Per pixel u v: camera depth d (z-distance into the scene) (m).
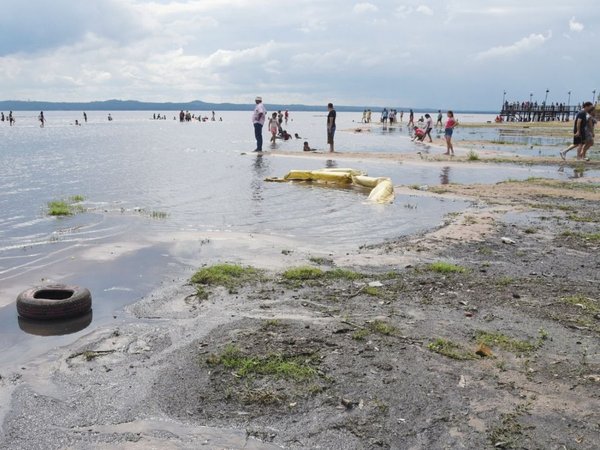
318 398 4.87
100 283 8.11
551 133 59.50
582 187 17.92
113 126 85.62
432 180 20.11
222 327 6.41
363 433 4.38
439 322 6.60
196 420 4.56
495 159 27.41
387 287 7.90
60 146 37.56
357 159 27.19
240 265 8.93
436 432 4.40
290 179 19.66
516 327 6.47
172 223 12.40
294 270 8.45
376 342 5.99
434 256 9.62
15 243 10.45
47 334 6.32
